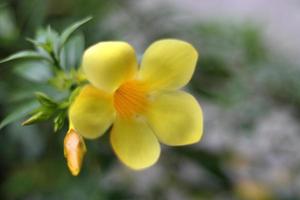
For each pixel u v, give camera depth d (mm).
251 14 767
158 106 447
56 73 481
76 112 419
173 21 646
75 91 454
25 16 585
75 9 618
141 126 447
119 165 686
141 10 647
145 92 446
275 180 686
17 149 597
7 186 627
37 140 583
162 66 438
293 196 679
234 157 678
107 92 427
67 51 489
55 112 463
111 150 603
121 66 427
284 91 652
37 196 615
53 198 604
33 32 583
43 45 472
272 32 808
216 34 646
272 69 641
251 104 636
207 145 679
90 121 424
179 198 702
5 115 572
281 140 681
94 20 606
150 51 437
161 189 674
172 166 658
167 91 447
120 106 444
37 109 454
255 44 647
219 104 628
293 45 747
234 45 647
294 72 646
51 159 613
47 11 616
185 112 445
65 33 468
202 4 1031
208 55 637
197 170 682
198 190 670
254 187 670
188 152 636
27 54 467
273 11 1024
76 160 416
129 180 685
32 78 501
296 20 984
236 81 634
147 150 444
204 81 640
